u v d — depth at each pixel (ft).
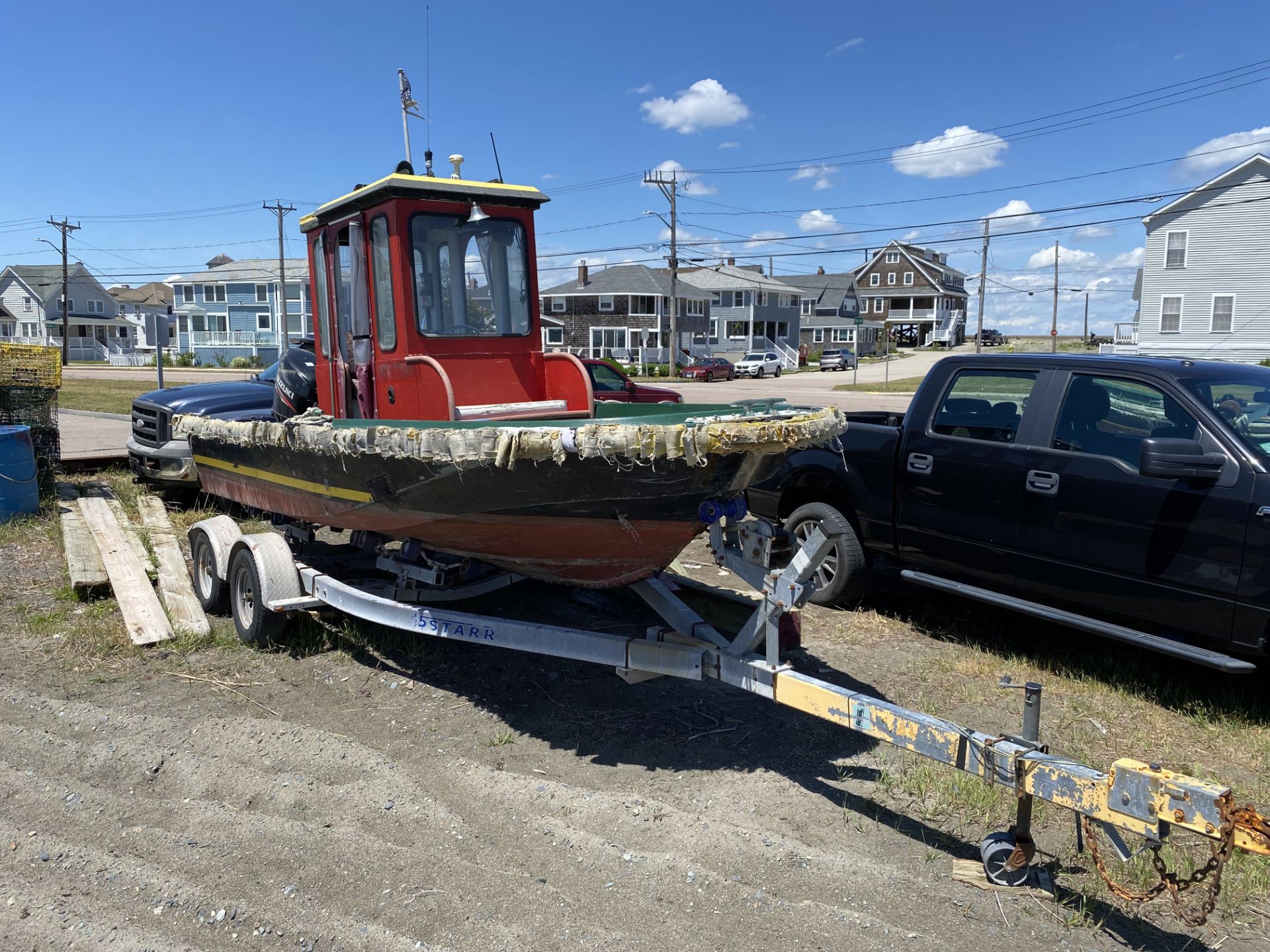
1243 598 14.21
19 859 10.99
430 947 9.51
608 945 9.57
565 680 17.37
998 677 17.42
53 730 14.92
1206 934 10.02
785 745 14.62
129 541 25.30
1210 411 15.19
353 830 11.82
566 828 11.90
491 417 16.78
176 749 14.11
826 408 13.78
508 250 18.20
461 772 13.52
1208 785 8.84
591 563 15.08
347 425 15.66
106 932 9.58
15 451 28.55
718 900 10.43
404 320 16.88
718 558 13.84
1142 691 16.65
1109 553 16.01
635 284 205.36
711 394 112.57
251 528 27.76
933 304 294.25
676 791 13.07
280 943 9.51
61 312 272.92
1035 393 17.87
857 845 11.71
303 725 15.17
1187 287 131.85
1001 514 17.84
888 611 21.63
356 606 17.29
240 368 201.26
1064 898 10.57
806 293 285.02
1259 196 125.08
